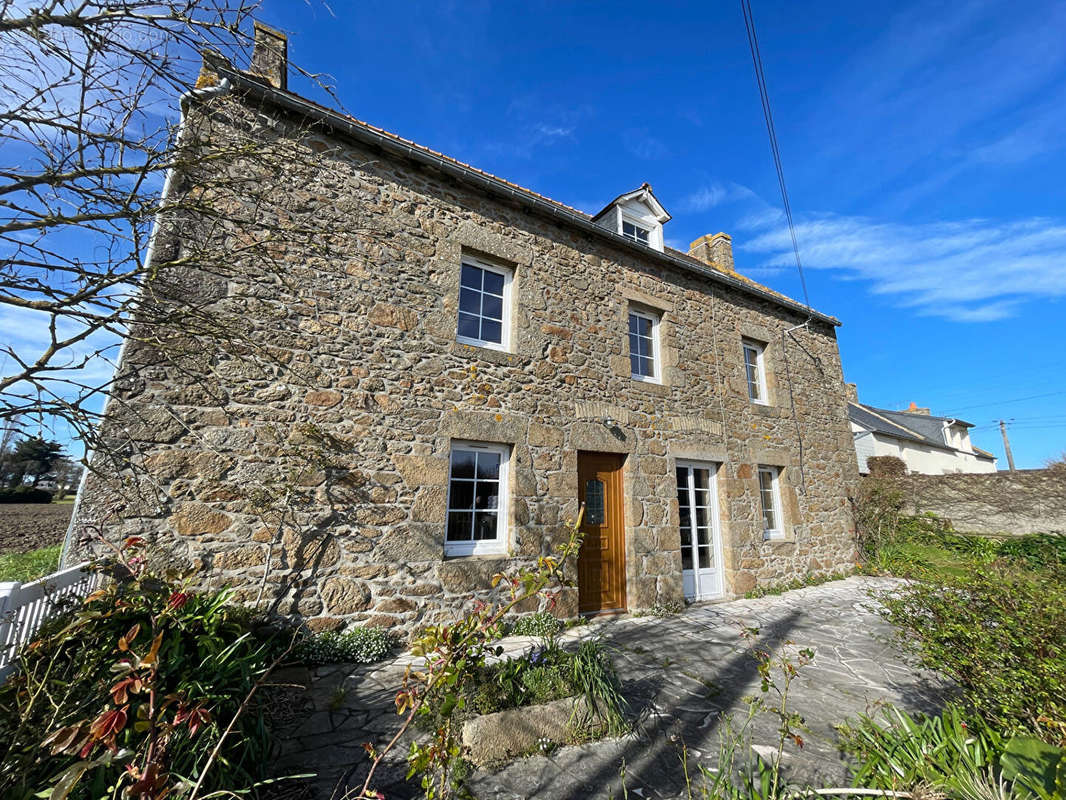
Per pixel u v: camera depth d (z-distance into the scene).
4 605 2.21
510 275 5.99
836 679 3.89
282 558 3.99
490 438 5.17
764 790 2.11
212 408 3.96
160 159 2.45
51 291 2.07
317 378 4.40
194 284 4.04
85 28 1.95
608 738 2.89
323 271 4.61
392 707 3.16
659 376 7.18
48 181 2.05
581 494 5.88
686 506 6.95
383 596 4.30
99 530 3.31
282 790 2.27
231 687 2.48
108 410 3.62
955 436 24.77
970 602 2.78
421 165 5.35
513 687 3.09
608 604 5.75
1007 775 2.01
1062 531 10.86
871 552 9.29
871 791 2.06
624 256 7.02
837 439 9.49
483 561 4.84
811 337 9.68
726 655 4.42
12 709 1.92
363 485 4.41
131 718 2.02
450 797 2.31
